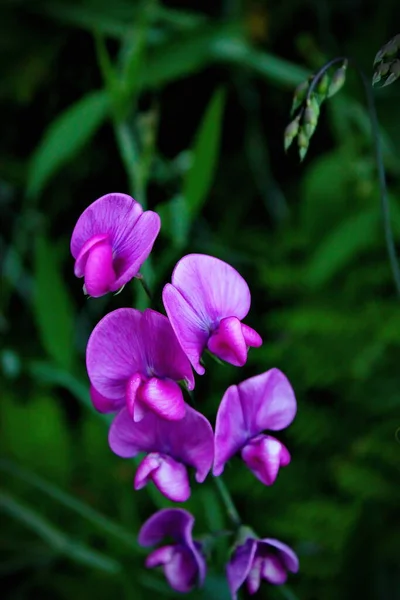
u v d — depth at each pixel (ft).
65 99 2.46
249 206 2.51
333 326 2.04
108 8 2.24
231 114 2.50
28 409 2.26
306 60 2.44
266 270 2.20
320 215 2.15
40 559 2.06
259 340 1.39
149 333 1.39
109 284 1.36
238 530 1.45
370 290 2.11
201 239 2.39
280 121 2.50
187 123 2.51
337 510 1.96
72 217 2.52
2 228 2.51
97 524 1.82
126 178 2.52
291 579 1.94
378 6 2.36
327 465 2.02
